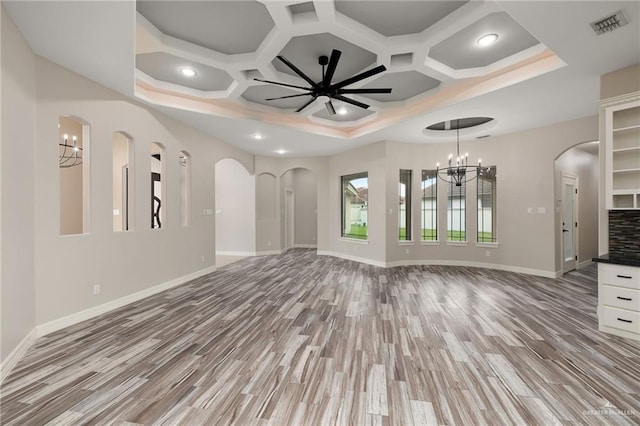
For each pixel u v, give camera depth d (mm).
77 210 5777
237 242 8586
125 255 3996
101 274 3643
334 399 1971
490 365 2402
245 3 2693
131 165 4191
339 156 8062
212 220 6125
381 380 2189
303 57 3641
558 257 5629
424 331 3082
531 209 5770
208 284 5094
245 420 1772
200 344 2783
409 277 5609
